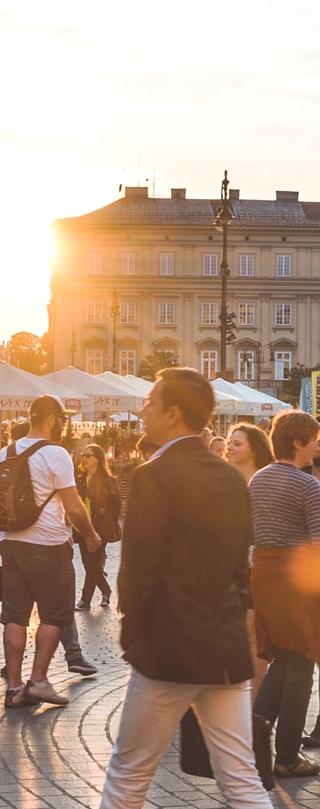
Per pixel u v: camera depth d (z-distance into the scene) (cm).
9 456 753
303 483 573
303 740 666
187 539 378
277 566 574
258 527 582
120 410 2964
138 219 10656
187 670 373
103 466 1295
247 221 10725
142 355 10681
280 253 10675
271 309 10669
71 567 757
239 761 390
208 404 409
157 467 385
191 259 10638
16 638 753
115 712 734
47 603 747
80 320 10675
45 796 541
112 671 883
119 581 379
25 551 742
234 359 10688
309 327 10669
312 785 580
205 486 385
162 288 10638
